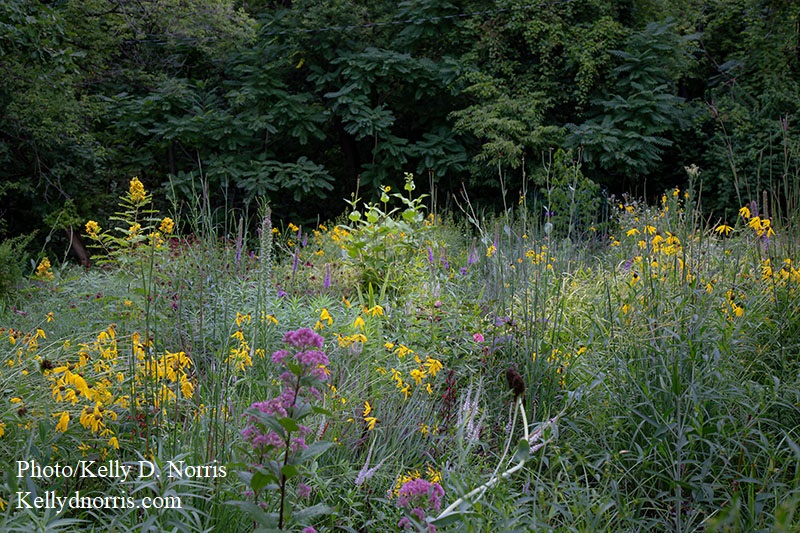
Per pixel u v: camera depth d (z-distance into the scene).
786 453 3.01
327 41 16.03
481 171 15.20
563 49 15.84
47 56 10.10
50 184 12.34
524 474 3.00
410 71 15.65
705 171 15.27
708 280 4.02
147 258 4.76
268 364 3.56
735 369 3.49
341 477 2.93
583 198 10.17
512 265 4.88
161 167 16.17
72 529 2.40
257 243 7.46
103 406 2.80
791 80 15.63
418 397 3.62
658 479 3.05
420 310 4.52
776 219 4.48
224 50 16.50
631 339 3.61
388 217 6.82
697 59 19.39
